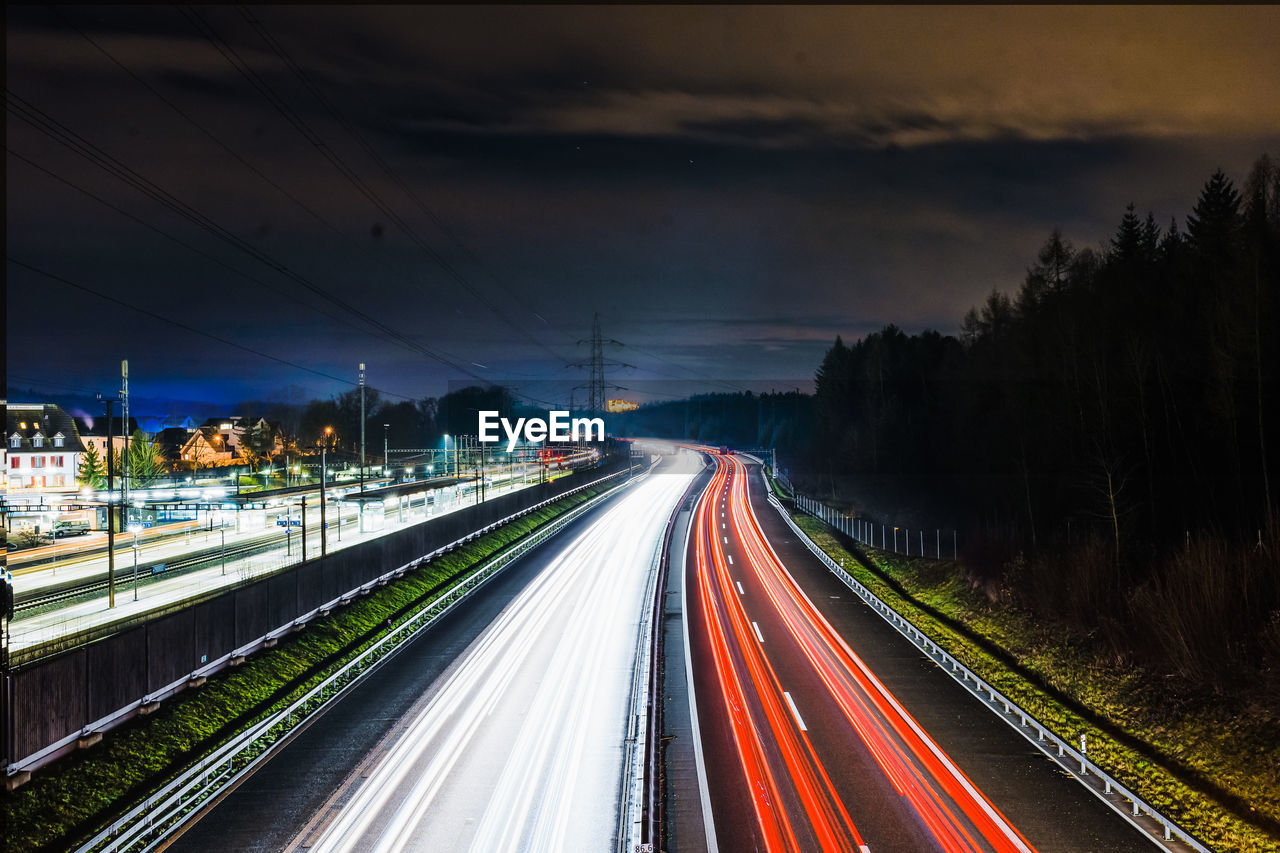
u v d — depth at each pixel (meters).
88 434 135.25
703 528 94.50
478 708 34.25
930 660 42.25
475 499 118.19
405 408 196.25
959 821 24.86
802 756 29.78
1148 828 24.50
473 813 25.12
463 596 56.19
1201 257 64.44
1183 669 35.44
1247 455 51.66
